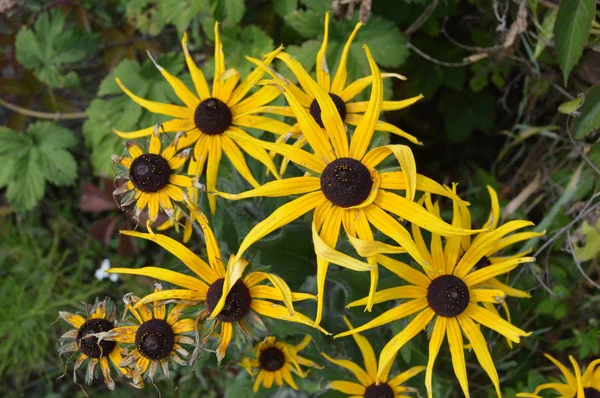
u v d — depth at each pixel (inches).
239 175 24.8
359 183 20.3
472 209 28.9
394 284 22.7
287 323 23.8
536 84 28.4
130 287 34.0
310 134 20.9
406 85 30.2
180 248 21.9
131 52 31.6
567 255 28.0
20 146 31.3
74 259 36.3
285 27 29.5
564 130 28.4
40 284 34.3
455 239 21.7
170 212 22.3
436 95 32.0
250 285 21.8
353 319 25.6
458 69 30.2
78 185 37.5
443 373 26.7
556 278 27.3
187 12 28.7
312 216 20.8
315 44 27.0
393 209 20.4
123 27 32.3
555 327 28.2
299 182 20.7
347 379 24.6
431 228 20.2
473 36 29.2
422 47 30.1
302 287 26.0
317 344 23.8
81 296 33.1
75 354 23.4
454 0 28.5
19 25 32.1
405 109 30.7
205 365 24.3
